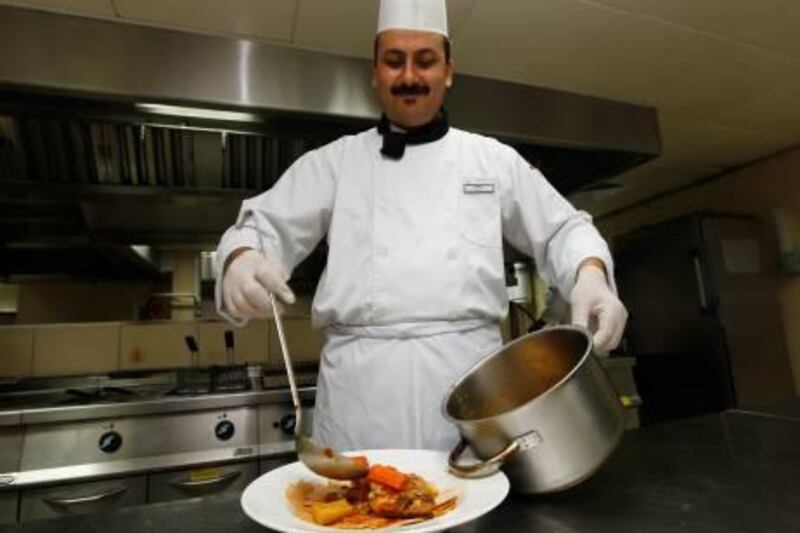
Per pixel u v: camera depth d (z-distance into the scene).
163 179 1.91
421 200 0.89
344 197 0.91
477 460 0.56
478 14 1.49
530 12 1.49
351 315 0.84
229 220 2.20
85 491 1.45
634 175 2.94
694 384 2.57
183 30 1.47
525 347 0.67
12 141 1.70
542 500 0.56
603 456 0.53
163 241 2.24
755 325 2.55
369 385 0.80
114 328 2.21
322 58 1.57
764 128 2.38
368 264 0.85
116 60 1.38
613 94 2.01
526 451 0.52
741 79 1.93
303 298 2.46
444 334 0.81
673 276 2.72
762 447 0.73
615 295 0.72
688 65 1.81
